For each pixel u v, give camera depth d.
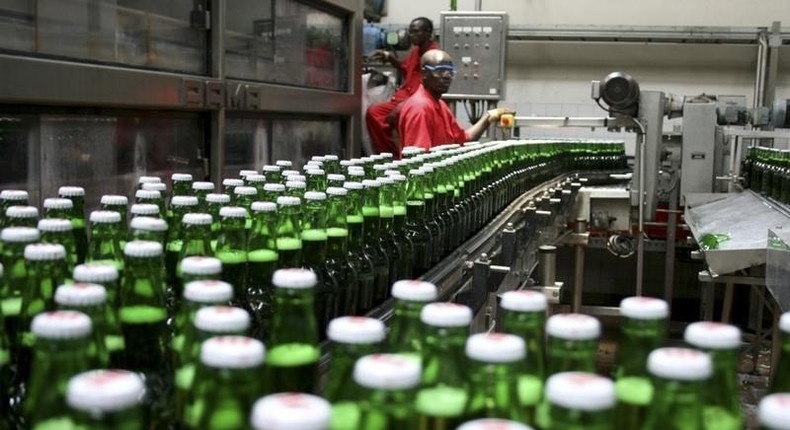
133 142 2.20
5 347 0.84
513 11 6.85
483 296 1.56
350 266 1.29
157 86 2.18
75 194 1.29
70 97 1.86
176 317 1.01
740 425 0.70
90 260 1.07
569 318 0.73
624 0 6.68
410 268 1.55
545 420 0.60
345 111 3.50
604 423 0.55
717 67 6.62
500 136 4.98
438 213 1.81
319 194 1.22
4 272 0.94
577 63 6.83
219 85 2.49
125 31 2.14
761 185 3.99
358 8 3.59
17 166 1.81
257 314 1.08
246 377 0.59
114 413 0.53
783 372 0.76
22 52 1.78
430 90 3.82
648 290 6.25
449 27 5.15
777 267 2.40
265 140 2.91
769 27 6.41
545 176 3.70
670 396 0.62
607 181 4.66
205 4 2.48
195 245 1.07
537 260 2.47
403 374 0.56
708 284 4.31
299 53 3.18
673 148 4.53
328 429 0.49
